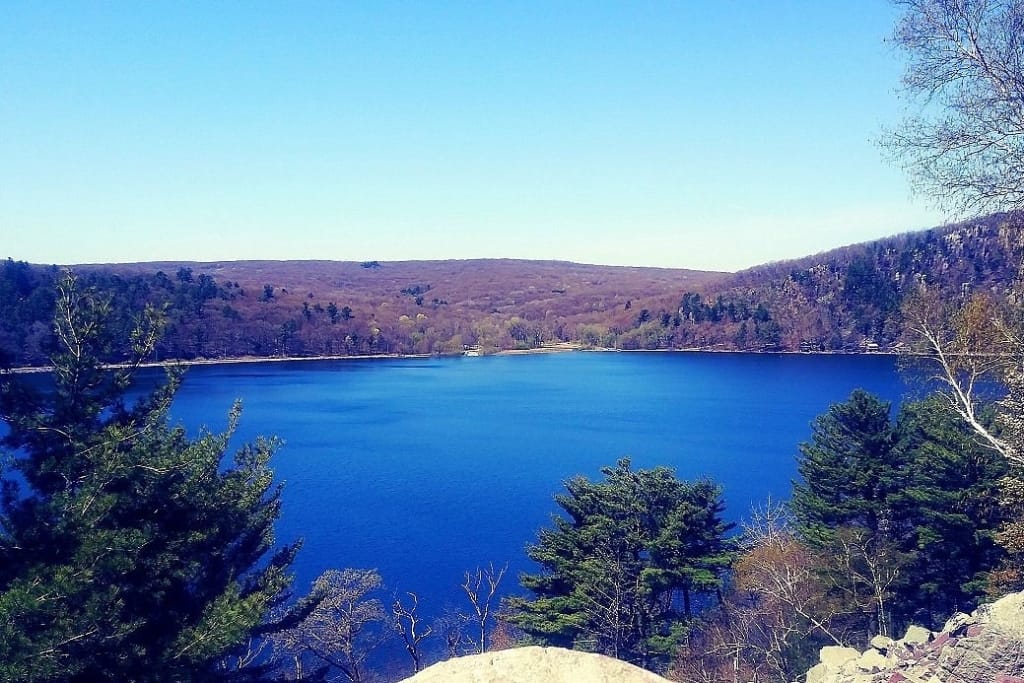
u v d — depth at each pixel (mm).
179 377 15172
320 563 37188
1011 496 15688
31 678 10094
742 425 76812
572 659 10680
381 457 63938
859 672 9922
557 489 51906
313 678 17578
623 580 23031
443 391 116938
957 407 13359
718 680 20125
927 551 23375
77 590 10898
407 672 26766
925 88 10133
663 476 25328
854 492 25438
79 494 12133
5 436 13078
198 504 13953
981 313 12227
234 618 12805
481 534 41812
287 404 99438
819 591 22047
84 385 13586
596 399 102938
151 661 12078
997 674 8570
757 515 38500
